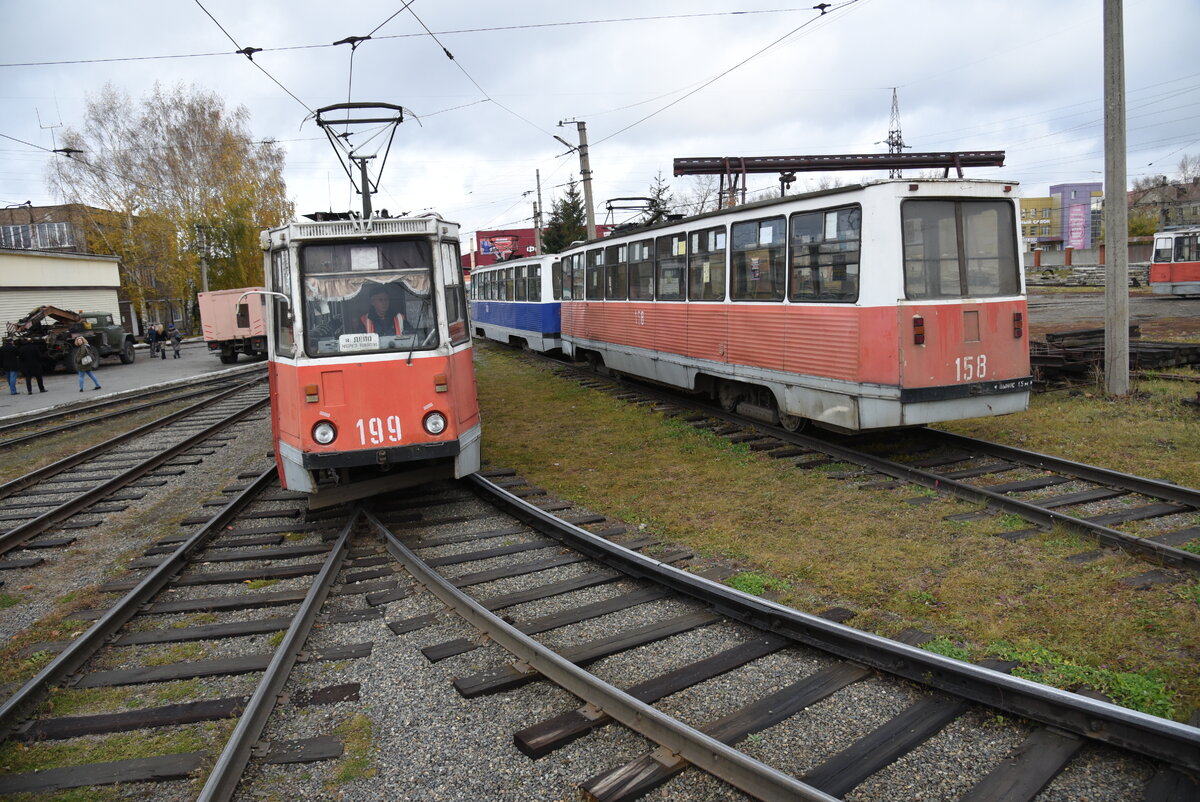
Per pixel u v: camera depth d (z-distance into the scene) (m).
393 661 4.63
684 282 12.10
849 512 6.99
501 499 7.72
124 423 15.66
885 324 7.94
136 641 5.07
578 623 5.02
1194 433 8.68
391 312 7.05
